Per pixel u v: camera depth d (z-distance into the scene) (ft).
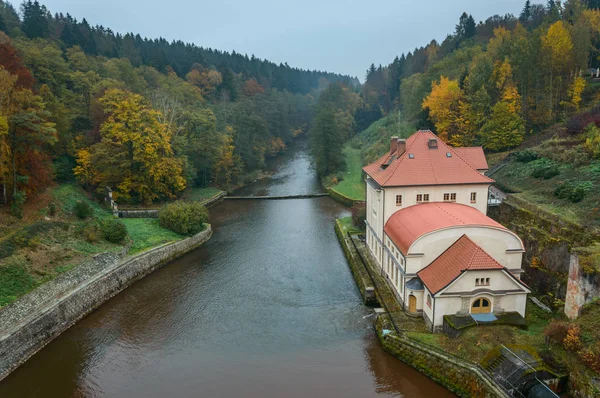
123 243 162.61
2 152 142.41
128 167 222.28
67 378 100.12
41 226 145.79
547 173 160.15
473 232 112.06
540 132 215.10
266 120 428.15
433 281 107.55
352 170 335.26
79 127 238.89
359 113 517.96
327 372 100.78
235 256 177.06
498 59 265.95
